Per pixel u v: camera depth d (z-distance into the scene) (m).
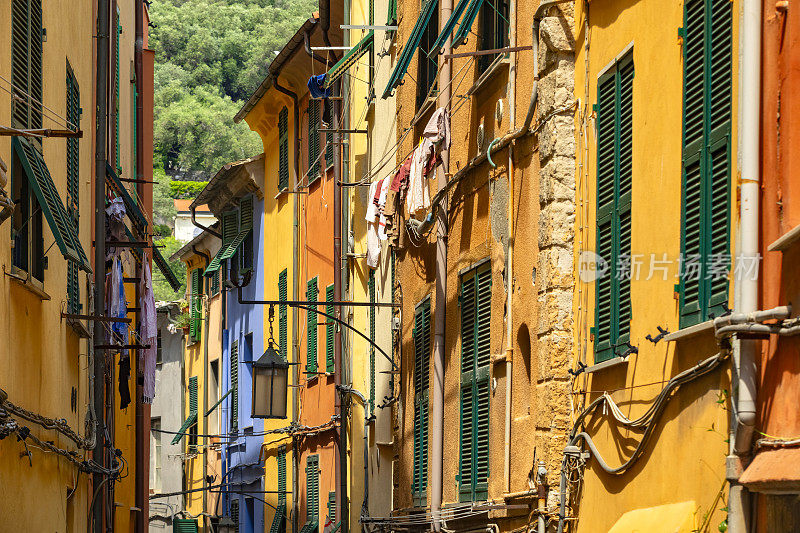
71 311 21.41
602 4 15.09
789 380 9.95
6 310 15.75
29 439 17.25
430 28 24.41
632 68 14.14
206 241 57.16
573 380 15.72
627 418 13.71
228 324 53.19
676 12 12.72
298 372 41.56
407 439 25.03
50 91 19.61
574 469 15.44
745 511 10.49
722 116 11.38
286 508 42.38
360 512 32.38
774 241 10.28
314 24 36.53
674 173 12.59
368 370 32.53
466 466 20.19
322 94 34.66
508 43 18.72
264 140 47.75
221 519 43.12
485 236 19.61
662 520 12.02
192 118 111.75
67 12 21.61
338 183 30.89
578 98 15.90
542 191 16.39
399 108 27.11
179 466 61.44
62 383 20.55
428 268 23.66
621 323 14.12
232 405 51.56
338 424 35.38
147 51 40.69
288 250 43.72
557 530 15.65
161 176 107.00
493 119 19.28
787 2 10.23
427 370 23.59
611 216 14.49
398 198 26.12
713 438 11.32
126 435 39.06
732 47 11.18
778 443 9.99
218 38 122.56
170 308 62.44
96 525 26.31
